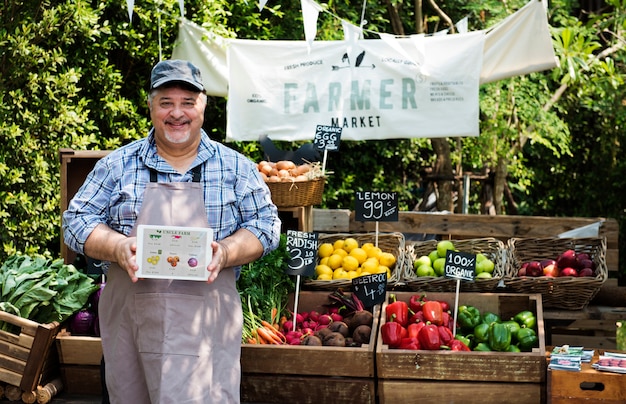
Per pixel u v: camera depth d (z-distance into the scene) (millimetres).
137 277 2779
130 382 2939
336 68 5520
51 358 4016
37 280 3967
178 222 2873
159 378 2838
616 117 8125
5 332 3861
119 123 5992
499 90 7430
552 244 4742
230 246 2896
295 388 3908
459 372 3773
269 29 6902
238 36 6605
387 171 8125
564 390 3600
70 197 4488
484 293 4352
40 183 5332
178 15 5867
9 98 5250
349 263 4664
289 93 5543
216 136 6898
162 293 2857
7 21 5406
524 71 5465
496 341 3906
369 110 5496
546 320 4668
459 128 5438
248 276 4316
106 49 5852
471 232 5402
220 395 2896
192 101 2900
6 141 5305
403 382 3814
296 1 7102
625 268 8523
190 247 2775
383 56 5473
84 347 4012
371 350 3842
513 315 4293
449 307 4336
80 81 5875
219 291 2928
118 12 5855
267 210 3068
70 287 4035
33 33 5242
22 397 3908
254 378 3932
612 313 4484
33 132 5375
